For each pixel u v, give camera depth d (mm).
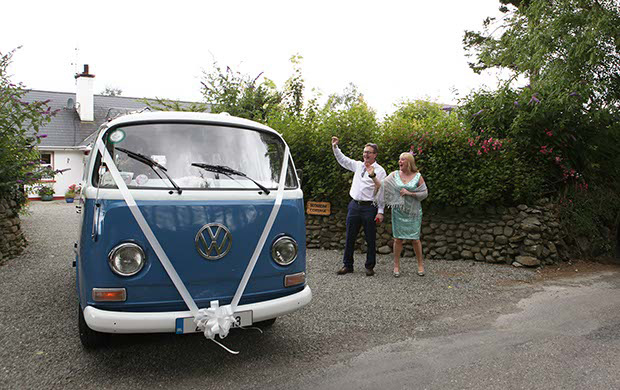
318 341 4074
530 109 7973
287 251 3562
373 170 6148
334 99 9102
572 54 8188
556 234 7324
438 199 7332
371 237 6426
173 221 3156
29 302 5082
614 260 7887
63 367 3432
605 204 8406
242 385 3191
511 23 9664
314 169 8484
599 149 8469
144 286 3082
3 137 6980
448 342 4059
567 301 5301
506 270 6734
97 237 3045
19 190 8070
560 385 3191
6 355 3637
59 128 25766
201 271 3219
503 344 3988
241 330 4328
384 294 5578
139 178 3281
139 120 3562
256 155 3795
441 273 6625
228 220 3314
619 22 7848
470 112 8547
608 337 4117
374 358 3703
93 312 2980
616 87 8344
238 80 10133
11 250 7500
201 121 3760
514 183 7129
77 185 23094
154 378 3281
